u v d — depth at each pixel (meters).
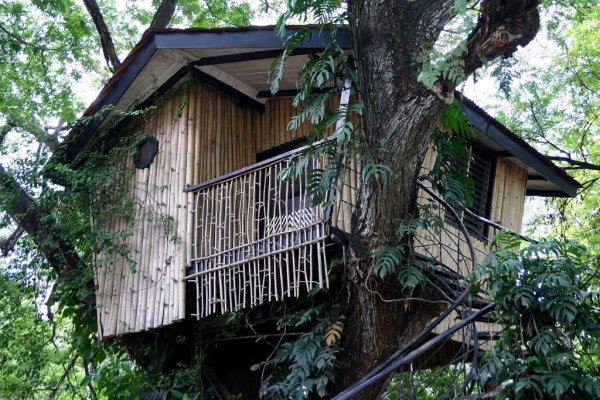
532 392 6.27
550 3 10.18
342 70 7.41
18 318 10.41
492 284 6.68
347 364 7.73
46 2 12.65
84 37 13.80
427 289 7.84
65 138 9.86
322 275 7.75
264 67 9.10
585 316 6.36
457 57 6.38
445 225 9.13
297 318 8.03
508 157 10.27
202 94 9.33
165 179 9.15
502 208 10.19
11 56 12.77
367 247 7.14
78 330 10.13
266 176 8.19
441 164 7.70
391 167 6.88
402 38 6.64
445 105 6.68
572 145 14.85
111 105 9.38
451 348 9.59
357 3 6.87
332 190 7.38
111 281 9.39
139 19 14.53
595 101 14.52
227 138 9.46
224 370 9.48
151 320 8.79
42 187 9.96
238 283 8.16
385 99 6.77
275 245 7.88
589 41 14.11
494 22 6.45
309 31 7.35
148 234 9.12
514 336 6.52
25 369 10.45
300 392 7.52
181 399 9.05
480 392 6.89
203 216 8.68
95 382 9.42
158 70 9.26
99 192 9.54
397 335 7.56
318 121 7.42
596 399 6.20
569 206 14.29
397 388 8.74
